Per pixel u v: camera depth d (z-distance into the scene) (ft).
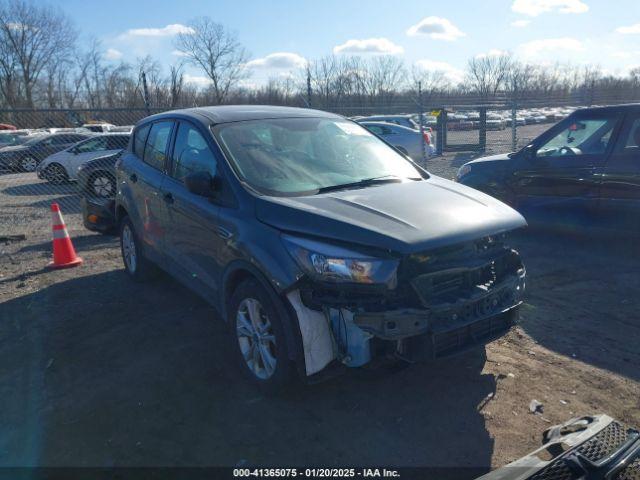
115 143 51.80
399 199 12.33
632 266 20.58
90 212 26.37
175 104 116.47
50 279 21.08
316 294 10.94
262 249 11.60
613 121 21.48
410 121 71.20
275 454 10.27
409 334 10.37
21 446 10.66
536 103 54.54
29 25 185.26
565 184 22.56
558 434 10.10
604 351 14.01
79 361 14.11
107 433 11.02
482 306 11.28
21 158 60.39
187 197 14.62
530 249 23.27
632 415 11.28
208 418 11.44
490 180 25.05
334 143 15.37
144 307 17.61
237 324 12.66
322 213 11.33
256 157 13.83
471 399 11.94
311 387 12.47
